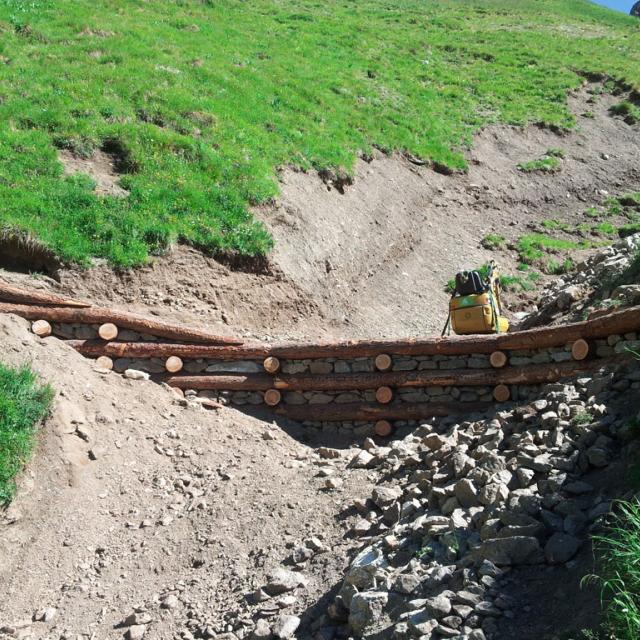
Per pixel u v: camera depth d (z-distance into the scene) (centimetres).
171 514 791
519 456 640
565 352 869
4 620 668
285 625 568
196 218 1399
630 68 3528
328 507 742
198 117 1716
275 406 1008
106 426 895
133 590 690
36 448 816
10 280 1154
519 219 2227
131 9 2489
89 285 1215
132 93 1723
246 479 836
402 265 1794
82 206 1332
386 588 541
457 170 2317
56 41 1970
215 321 1282
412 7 4709
